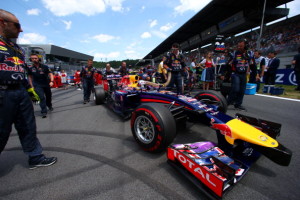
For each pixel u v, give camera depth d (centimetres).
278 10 1277
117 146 243
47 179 174
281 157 150
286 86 734
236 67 387
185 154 162
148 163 197
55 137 281
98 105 526
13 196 151
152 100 298
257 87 655
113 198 145
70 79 1403
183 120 271
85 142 259
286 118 336
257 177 169
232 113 376
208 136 264
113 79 491
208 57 671
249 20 1415
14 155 228
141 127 227
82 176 176
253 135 168
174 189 154
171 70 427
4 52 157
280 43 1360
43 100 399
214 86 738
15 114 172
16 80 167
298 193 148
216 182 130
